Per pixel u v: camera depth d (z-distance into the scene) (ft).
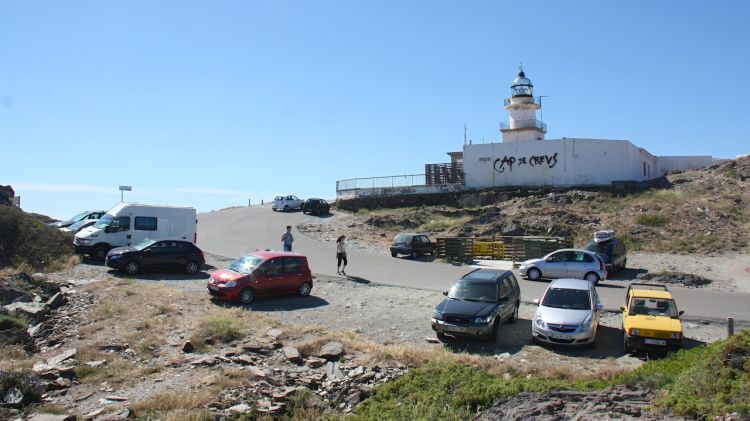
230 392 35.78
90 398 35.19
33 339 48.91
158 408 32.94
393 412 31.01
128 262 75.25
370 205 176.04
